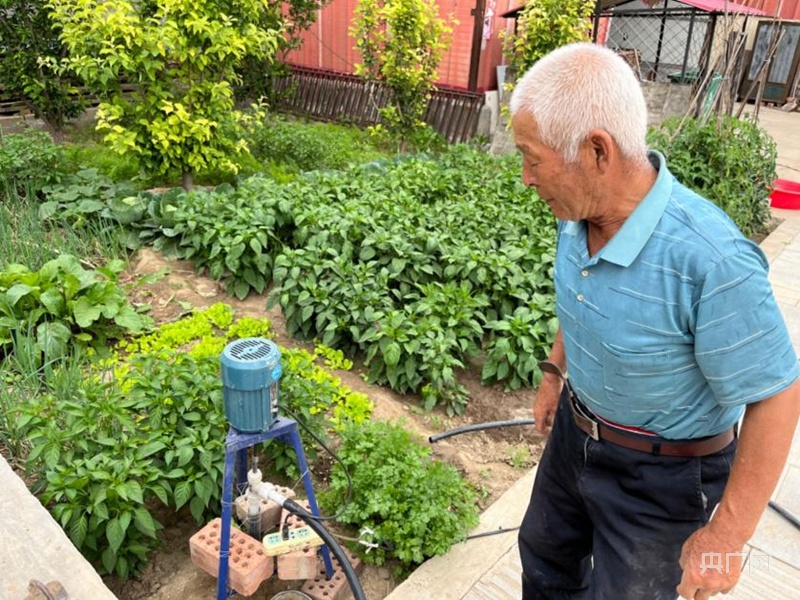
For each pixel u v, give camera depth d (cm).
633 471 162
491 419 359
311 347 406
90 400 265
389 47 839
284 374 298
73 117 832
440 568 252
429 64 855
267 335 412
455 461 317
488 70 964
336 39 1124
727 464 159
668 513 161
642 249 136
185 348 390
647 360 143
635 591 167
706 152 655
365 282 407
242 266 467
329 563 237
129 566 241
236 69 927
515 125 140
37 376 322
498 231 506
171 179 640
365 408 340
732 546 142
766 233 677
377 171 659
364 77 880
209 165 608
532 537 202
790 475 317
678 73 1004
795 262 589
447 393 362
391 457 275
